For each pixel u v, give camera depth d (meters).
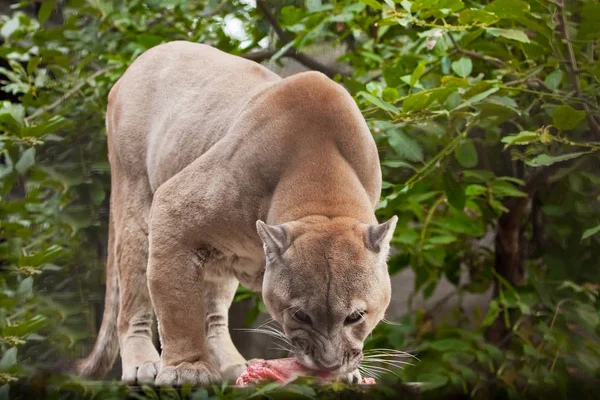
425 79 11.23
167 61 8.91
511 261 12.37
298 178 7.31
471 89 9.59
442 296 16.38
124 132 8.88
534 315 11.36
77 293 12.12
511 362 10.62
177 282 7.64
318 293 6.67
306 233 6.86
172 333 7.66
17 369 9.49
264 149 7.46
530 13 9.41
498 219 12.25
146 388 7.59
